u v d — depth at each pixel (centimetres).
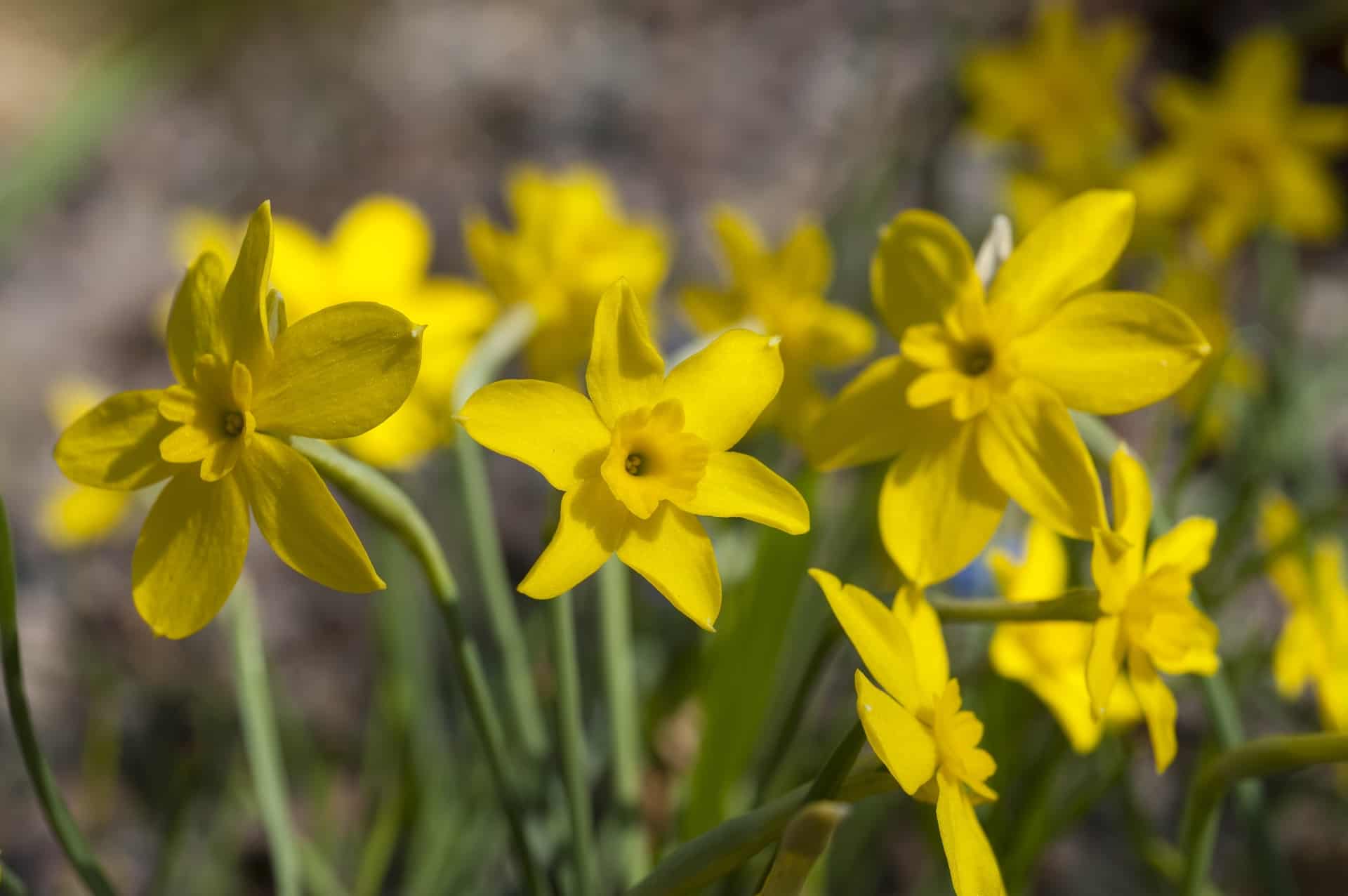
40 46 91
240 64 93
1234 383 44
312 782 45
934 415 28
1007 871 33
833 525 42
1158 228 48
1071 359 27
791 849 24
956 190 67
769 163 83
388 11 99
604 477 25
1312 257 74
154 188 82
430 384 35
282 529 25
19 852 45
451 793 40
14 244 75
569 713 29
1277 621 53
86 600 55
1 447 64
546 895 29
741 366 26
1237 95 52
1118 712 31
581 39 95
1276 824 44
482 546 32
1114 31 54
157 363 70
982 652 34
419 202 79
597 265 34
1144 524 27
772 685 32
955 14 84
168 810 41
